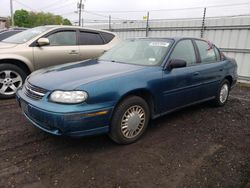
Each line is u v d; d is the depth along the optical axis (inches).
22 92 126.6
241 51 343.3
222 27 358.0
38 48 206.8
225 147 126.5
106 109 109.4
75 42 231.1
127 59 151.6
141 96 131.1
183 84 147.3
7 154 111.2
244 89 305.9
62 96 103.6
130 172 100.8
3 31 313.3
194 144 128.4
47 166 103.2
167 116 170.7
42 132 134.8
